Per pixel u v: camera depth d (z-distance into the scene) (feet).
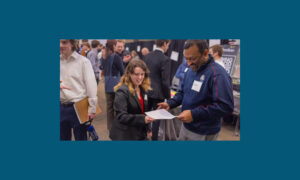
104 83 7.88
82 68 7.40
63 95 7.38
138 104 6.09
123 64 8.04
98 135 7.82
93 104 7.57
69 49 7.24
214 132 6.62
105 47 7.69
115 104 5.97
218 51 7.07
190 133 6.79
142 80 6.27
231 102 5.88
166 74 7.54
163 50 7.62
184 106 6.64
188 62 6.25
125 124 5.96
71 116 7.55
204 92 6.04
